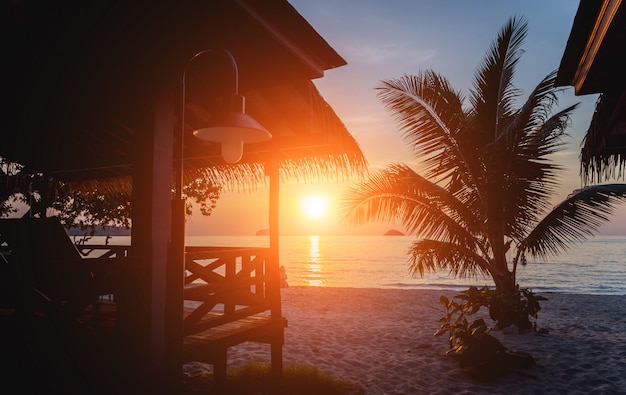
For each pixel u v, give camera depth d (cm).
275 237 546
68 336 307
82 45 290
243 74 346
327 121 448
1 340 304
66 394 298
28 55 302
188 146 581
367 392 507
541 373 588
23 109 387
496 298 819
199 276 409
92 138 509
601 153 383
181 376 327
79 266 276
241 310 477
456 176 837
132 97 333
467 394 506
